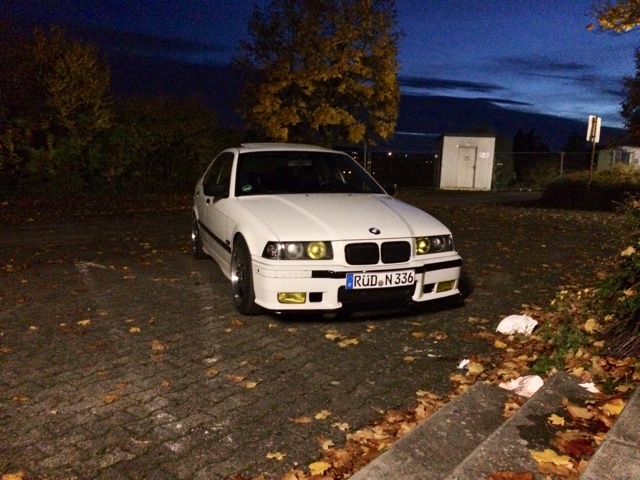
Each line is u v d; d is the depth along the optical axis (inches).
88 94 661.3
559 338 184.7
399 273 200.7
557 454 107.5
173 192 738.2
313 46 733.3
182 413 143.9
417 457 114.2
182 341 193.6
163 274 288.4
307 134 800.3
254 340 195.0
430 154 1075.9
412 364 177.0
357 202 230.8
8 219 480.1
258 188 249.0
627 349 165.0
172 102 756.6
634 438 107.0
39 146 662.5
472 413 131.6
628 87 657.6
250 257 209.0
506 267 315.3
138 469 119.8
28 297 244.7
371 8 734.5
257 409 146.6
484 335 201.0
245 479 116.5
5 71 608.1
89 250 351.6
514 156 1091.3
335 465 121.4
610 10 280.7
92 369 170.1
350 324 212.2
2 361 175.5
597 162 993.5
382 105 809.5
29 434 133.1
